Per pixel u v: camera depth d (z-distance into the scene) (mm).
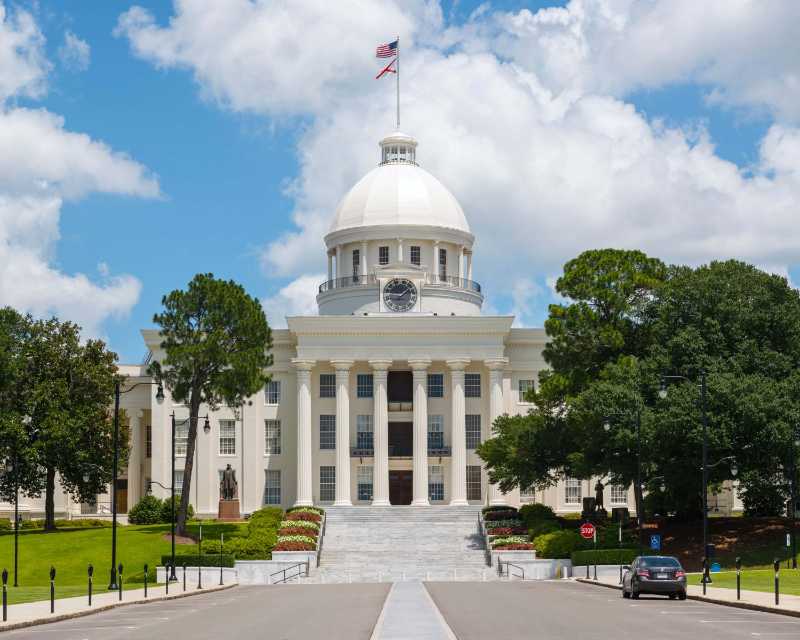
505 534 88312
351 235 117438
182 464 108688
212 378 87750
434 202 118438
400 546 90188
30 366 96562
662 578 46969
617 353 84875
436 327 105312
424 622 34875
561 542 78812
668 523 85750
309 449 104688
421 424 104312
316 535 88750
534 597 49781
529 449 86625
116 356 101500
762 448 72250
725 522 84688
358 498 106750
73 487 98562
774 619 36438
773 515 92750
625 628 32781
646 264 88250
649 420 73562
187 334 89000
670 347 78250
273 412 109062
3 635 33688
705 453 57312
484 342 105312
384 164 124938
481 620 35875
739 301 80000
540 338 109500
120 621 38562
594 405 75500
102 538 87125
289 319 105000
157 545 83688
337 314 115812
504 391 108688
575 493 107750
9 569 77625
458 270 118750
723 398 72375
